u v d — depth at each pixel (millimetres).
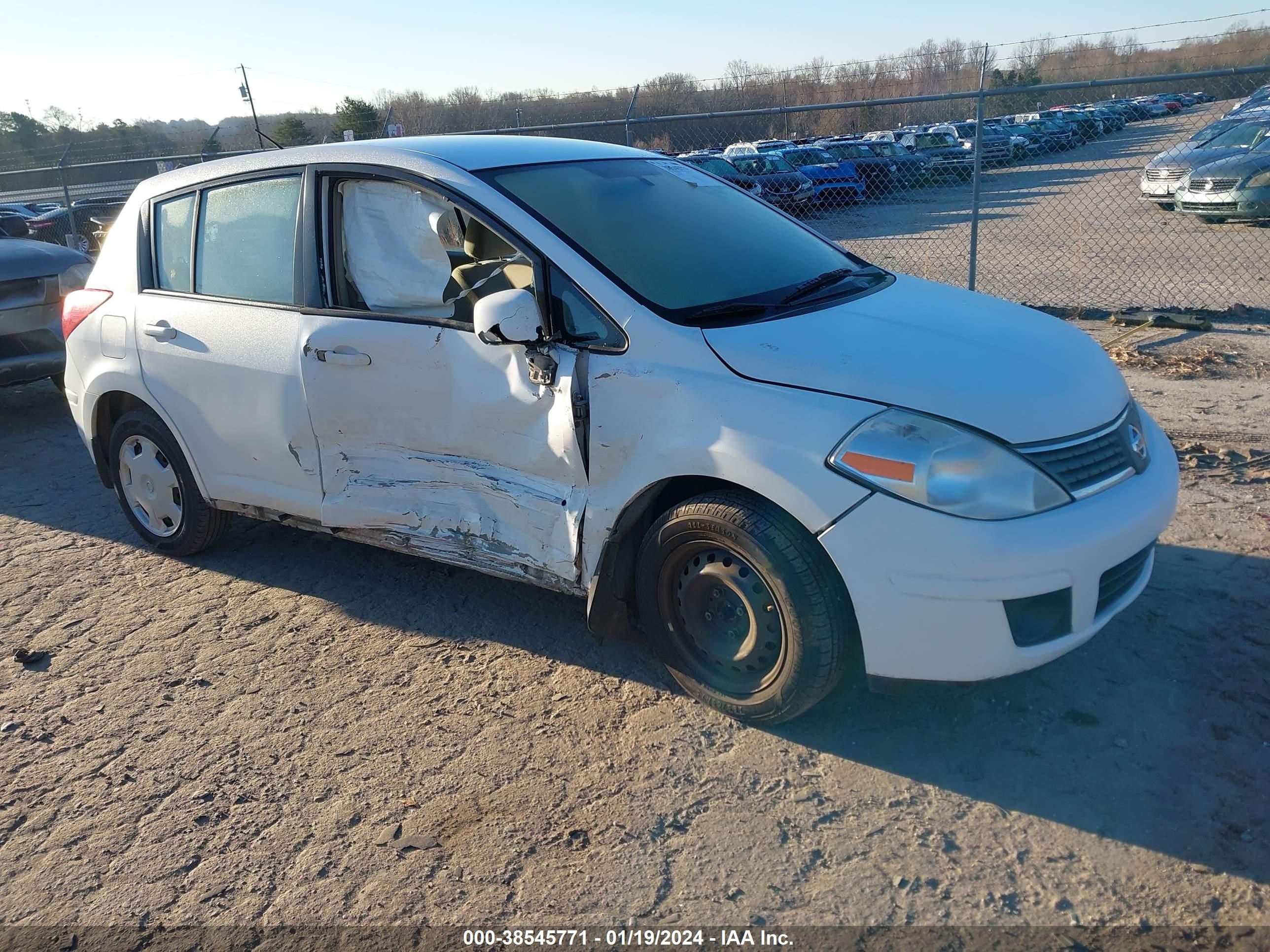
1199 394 6016
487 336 3025
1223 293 9195
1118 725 2943
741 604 2941
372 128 16922
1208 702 3012
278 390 3777
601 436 3049
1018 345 3082
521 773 2908
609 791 2807
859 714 3100
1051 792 2697
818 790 2768
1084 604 2678
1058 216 16359
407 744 3074
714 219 3770
